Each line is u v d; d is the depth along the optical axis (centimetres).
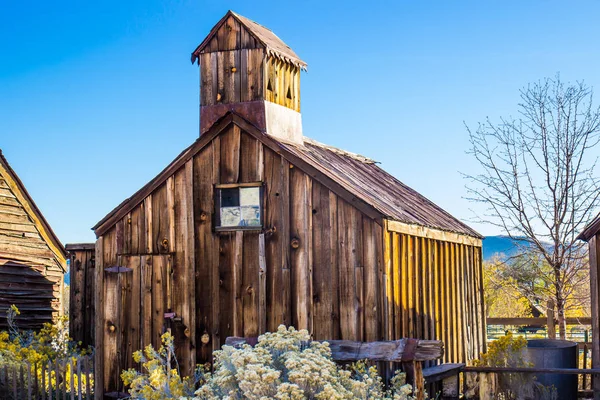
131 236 1662
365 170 2020
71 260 2098
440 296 1738
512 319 2219
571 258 2173
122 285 1658
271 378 1044
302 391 1020
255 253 1549
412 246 1593
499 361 1545
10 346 1738
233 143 1593
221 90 1684
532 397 1440
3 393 1591
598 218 1526
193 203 1614
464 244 1953
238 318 1549
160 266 1631
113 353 1648
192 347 1583
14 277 2298
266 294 1530
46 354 1738
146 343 1622
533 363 1541
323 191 1499
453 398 1429
